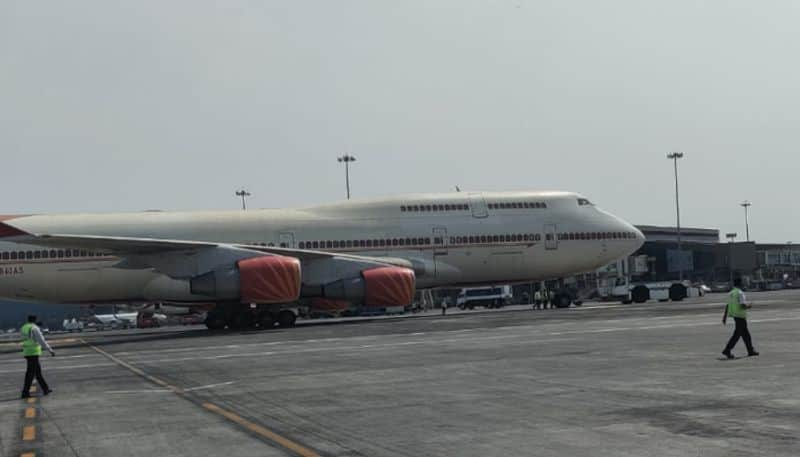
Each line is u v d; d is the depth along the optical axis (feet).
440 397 52.24
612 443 35.83
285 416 47.19
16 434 45.24
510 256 155.43
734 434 36.60
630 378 57.36
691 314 129.29
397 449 36.65
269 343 106.22
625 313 140.87
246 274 132.05
